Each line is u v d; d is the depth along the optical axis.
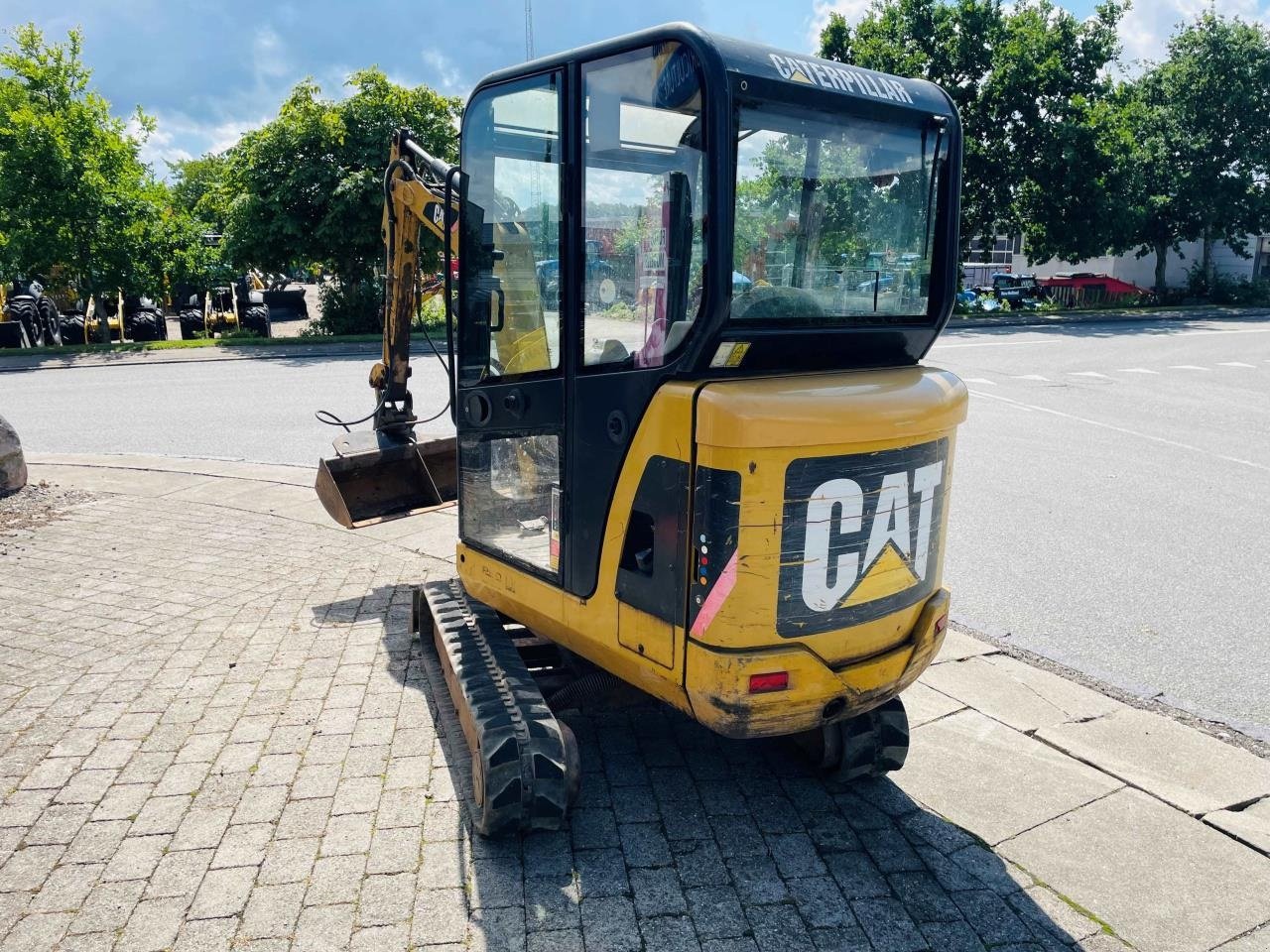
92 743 4.29
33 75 20.67
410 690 4.82
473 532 4.35
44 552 7.04
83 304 26.31
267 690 4.81
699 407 3.03
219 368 18.53
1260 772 4.26
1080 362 19.20
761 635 3.14
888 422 3.20
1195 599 6.47
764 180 3.14
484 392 4.01
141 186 22.50
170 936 3.08
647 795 3.95
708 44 2.94
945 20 30.67
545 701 3.81
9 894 3.28
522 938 3.10
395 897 3.28
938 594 3.68
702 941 3.11
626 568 3.44
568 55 3.34
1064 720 4.70
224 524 7.82
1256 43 35.44
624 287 3.32
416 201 5.64
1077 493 9.16
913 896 3.36
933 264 3.67
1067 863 3.57
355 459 6.09
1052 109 29.83
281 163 23.64
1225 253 42.41
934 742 4.45
